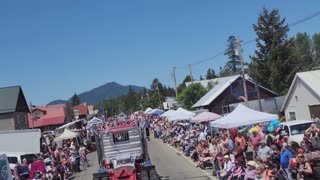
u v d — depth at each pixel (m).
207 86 83.94
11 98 59.62
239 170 17.56
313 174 14.74
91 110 144.62
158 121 62.59
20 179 20.59
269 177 14.17
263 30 68.31
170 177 22.70
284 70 65.88
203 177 21.53
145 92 156.75
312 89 34.56
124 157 20.75
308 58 121.75
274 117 22.45
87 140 48.69
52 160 26.11
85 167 32.91
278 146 20.20
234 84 56.69
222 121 22.80
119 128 20.91
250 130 26.34
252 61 68.88
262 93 56.84
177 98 74.81
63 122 86.38
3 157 14.09
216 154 21.39
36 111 87.62
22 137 28.19
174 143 40.66
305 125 23.50
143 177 18.33
